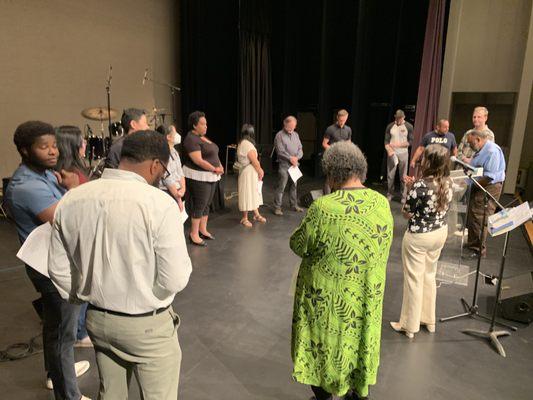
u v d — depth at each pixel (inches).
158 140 52.1
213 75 323.0
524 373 91.3
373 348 63.9
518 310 111.0
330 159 61.7
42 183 68.3
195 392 82.3
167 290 51.4
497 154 148.9
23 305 116.3
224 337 102.2
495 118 277.0
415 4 293.4
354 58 330.6
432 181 94.2
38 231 64.5
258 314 113.7
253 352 96.3
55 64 231.1
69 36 235.5
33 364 90.2
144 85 284.8
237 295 124.4
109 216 48.8
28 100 221.8
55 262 53.3
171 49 303.9
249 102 328.2
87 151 198.5
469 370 92.0
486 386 86.7
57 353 69.8
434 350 99.2
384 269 62.9
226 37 326.6
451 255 157.9
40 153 67.8
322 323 63.1
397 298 125.0
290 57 337.7
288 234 181.8
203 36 307.9
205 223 171.9
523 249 169.2
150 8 282.4
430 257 101.3
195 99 315.6
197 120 154.9
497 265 151.4
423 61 236.2
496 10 253.4
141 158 50.6
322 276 61.7
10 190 68.4
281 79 362.6
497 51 258.1
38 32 221.3
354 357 63.9
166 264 49.7
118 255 49.4
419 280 100.5
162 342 53.9
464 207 147.3
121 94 270.1
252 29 320.5
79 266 51.8
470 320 112.9
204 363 91.7
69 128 83.1
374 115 328.8
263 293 126.2
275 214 213.3
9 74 212.7
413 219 98.1
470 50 264.2
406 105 310.3
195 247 163.9
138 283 50.0
